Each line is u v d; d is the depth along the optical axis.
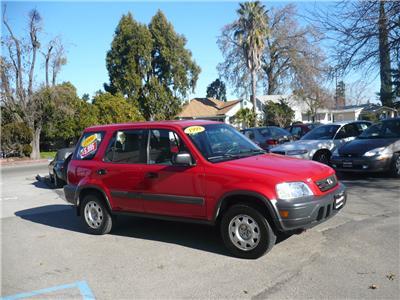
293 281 4.40
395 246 5.28
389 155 10.38
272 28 49.91
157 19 46.50
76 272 5.18
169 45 46.91
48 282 4.91
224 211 5.41
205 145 5.72
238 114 43.06
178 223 7.23
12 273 5.30
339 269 4.64
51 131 34.69
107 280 4.84
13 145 30.72
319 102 49.31
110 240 6.51
